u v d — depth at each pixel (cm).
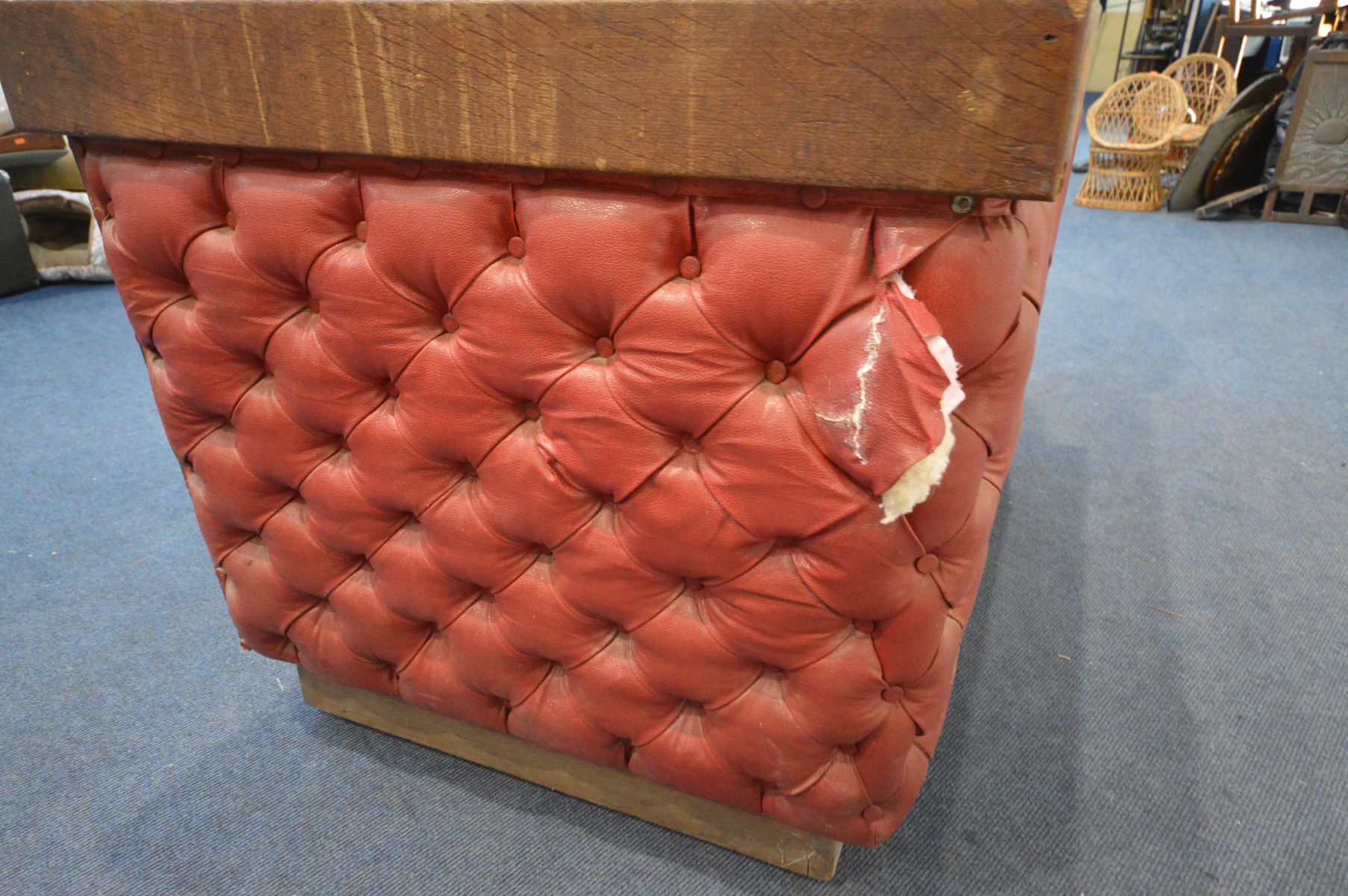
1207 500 187
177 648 149
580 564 91
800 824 99
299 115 81
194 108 84
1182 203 429
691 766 100
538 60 70
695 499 82
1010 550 172
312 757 128
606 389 81
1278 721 131
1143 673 141
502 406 88
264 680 142
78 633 152
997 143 62
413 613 106
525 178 78
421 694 113
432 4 72
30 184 343
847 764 93
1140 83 459
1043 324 288
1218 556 169
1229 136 410
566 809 119
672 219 74
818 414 74
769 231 71
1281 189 396
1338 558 167
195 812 119
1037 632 151
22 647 149
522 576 97
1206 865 110
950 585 84
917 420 69
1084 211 440
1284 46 568
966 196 66
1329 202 405
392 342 89
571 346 82
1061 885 108
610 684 98
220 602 161
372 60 76
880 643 84
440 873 110
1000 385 78
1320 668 141
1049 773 123
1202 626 151
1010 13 58
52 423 227
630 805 116
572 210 76
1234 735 129
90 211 328
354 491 100
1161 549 171
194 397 102
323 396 95
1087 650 146
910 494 72
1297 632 149
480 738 121
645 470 83
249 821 117
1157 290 317
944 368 68
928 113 62
